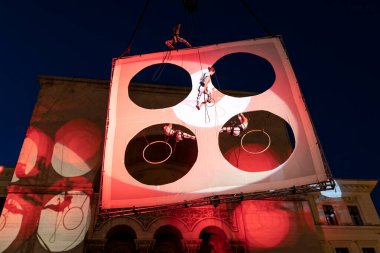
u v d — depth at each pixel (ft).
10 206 50.55
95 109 63.77
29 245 47.60
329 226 66.08
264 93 40.01
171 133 42.93
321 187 32.86
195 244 51.03
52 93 64.54
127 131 38.29
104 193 33.65
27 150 56.80
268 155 61.77
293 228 53.52
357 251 64.03
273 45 43.29
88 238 49.88
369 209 69.56
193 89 41.42
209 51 43.98
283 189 33.32
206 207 54.85
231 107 39.91
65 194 52.85
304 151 34.81
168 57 43.75
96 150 58.90
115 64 43.50
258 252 50.80
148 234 51.57
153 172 68.08
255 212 54.60
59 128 60.23
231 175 34.37
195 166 35.40
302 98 38.47
